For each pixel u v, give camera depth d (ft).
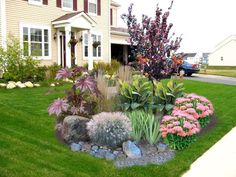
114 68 53.52
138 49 23.17
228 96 35.27
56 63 52.21
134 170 14.29
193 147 17.61
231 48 159.84
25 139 17.49
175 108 20.83
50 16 55.11
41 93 32.89
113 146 17.01
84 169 14.23
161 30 22.65
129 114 19.04
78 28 58.34
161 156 16.19
